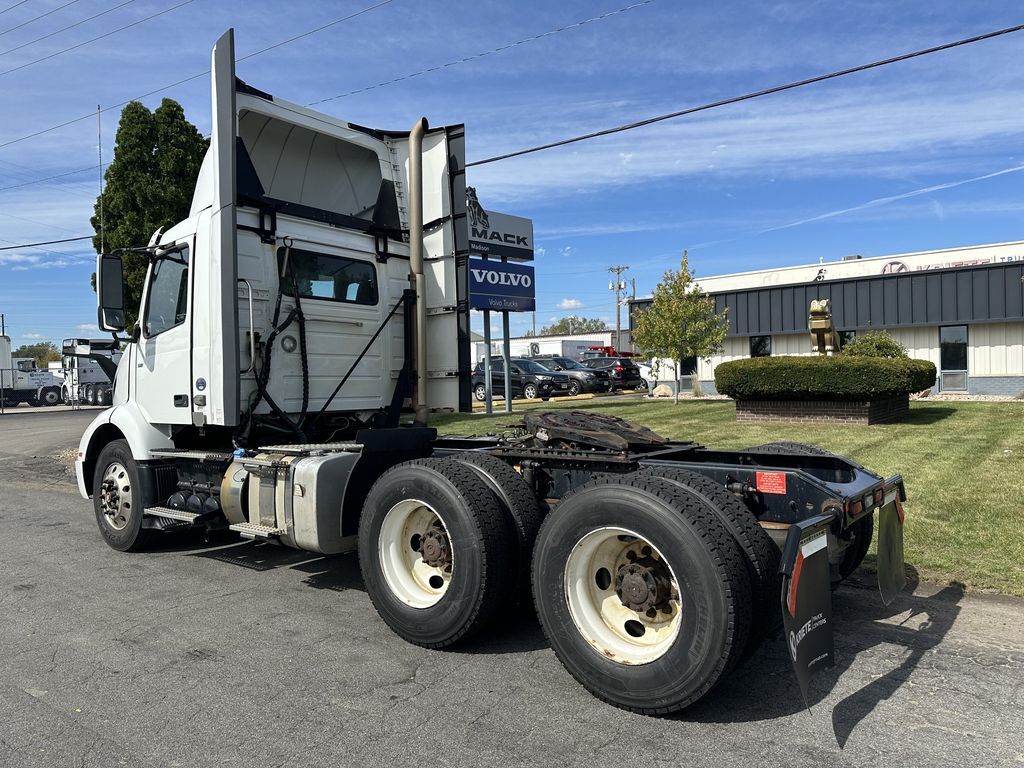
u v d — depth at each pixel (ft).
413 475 13.64
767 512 12.98
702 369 102.53
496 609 13.07
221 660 13.34
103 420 21.84
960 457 30.40
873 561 18.08
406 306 21.47
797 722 10.67
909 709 10.98
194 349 18.67
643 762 9.64
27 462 47.19
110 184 45.93
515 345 148.46
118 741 10.43
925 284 86.38
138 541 21.22
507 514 13.29
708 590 10.16
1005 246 95.50
